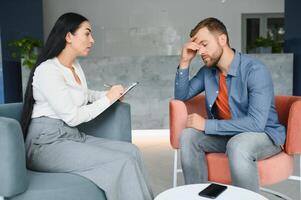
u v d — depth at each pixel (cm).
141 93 453
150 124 459
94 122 201
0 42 479
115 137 197
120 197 156
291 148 181
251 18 716
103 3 703
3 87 484
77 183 148
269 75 182
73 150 161
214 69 201
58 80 167
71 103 166
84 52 181
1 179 134
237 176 165
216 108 204
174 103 205
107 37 711
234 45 714
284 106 201
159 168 302
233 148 167
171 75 448
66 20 175
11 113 185
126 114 197
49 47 176
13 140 133
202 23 190
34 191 140
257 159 173
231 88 190
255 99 177
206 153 194
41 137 166
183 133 190
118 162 156
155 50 711
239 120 178
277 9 704
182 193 128
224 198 123
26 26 569
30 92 172
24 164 139
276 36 716
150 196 164
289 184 257
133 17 704
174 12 702
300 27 455
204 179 185
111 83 450
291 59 448
